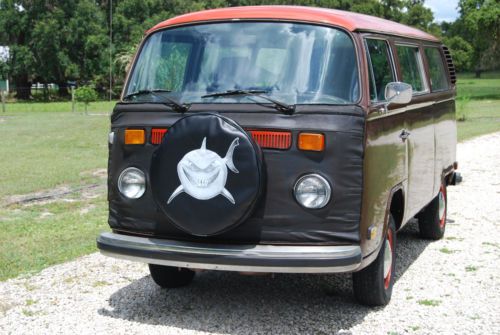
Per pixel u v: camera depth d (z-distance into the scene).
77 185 12.88
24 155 18.06
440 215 7.96
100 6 78.12
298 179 4.75
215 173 4.74
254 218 4.83
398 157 5.72
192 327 5.21
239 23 5.36
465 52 103.75
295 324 5.27
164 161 4.88
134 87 5.57
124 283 6.36
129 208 5.25
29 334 5.07
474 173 13.29
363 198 4.80
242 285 6.31
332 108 4.77
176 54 5.49
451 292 6.04
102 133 25.31
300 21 5.20
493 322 5.29
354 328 5.18
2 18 68.75
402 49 6.33
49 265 6.99
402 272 6.68
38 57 70.62
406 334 5.05
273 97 4.97
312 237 4.75
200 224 4.80
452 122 8.44
